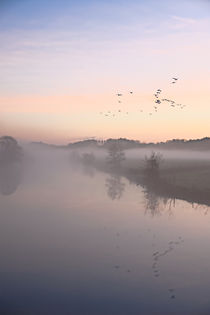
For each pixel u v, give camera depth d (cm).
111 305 1284
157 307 1255
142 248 1983
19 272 1614
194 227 2523
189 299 1338
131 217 2855
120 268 1664
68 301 1303
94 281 1515
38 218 2783
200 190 4094
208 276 1572
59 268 1658
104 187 5012
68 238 2183
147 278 1547
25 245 2039
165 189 4544
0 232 2330
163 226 2542
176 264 1720
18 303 1291
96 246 2020
